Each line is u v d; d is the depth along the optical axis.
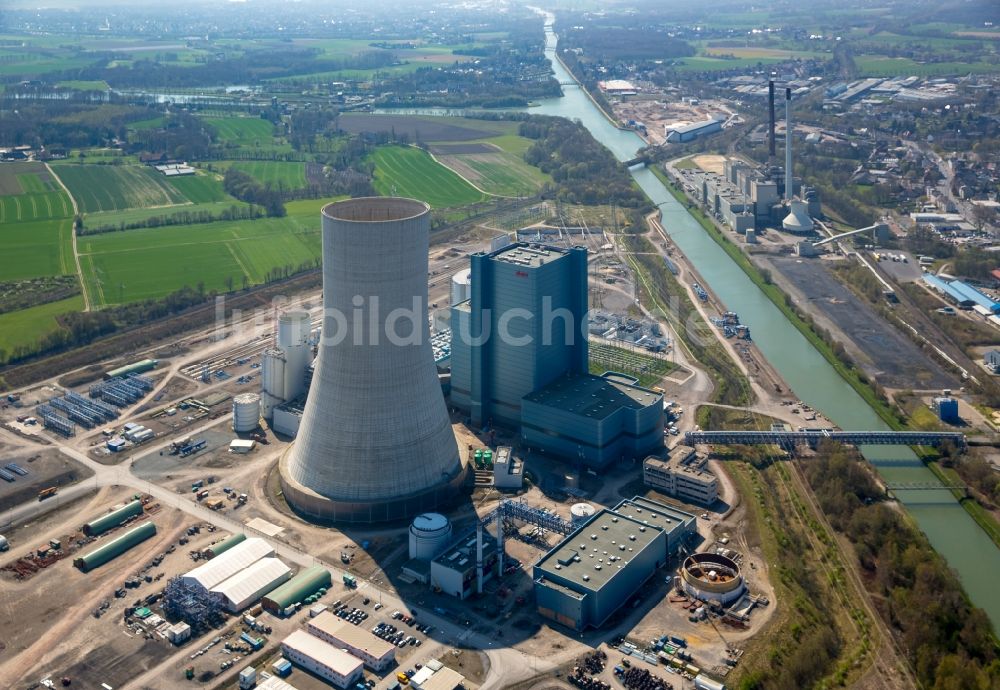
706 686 188.25
